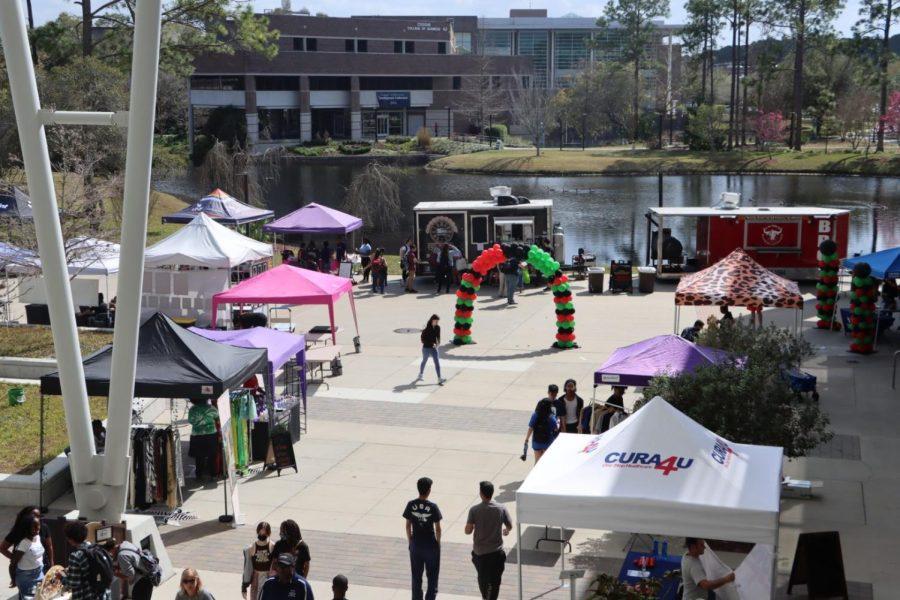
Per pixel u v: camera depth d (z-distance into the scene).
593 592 11.09
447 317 29.20
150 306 27.64
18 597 11.40
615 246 51.91
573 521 9.79
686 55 139.88
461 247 35.62
